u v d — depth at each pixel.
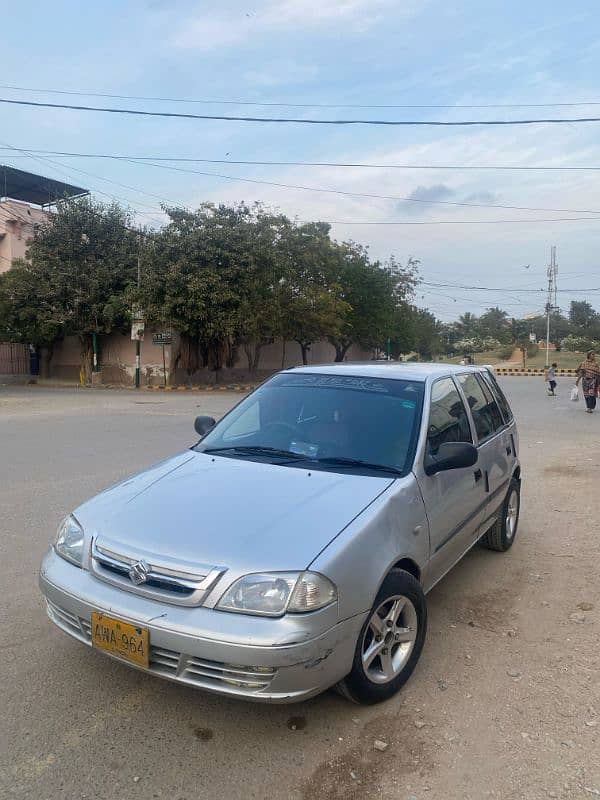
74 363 34.94
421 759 2.89
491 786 2.73
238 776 2.75
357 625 2.98
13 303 29.84
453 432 4.44
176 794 2.64
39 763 2.80
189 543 2.97
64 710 3.18
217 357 32.06
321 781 2.74
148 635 2.81
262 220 28.25
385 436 3.94
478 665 3.74
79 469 8.87
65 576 3.18
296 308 28.86
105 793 2.63
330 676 2.87
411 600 3.42
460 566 5.41
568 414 17.89
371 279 36.00
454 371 4.99
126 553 3.00
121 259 29.84
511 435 5.79
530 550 5.86
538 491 8.20
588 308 97.88
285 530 3.03
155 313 26.58
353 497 3.34
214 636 2.71
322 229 33.91
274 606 2.76
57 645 3.82
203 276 26.44
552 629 4.23
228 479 3.60
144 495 3.48
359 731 3.08
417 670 3.66
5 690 3.34
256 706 3.25
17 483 7.98
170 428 13.41
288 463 3.85
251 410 4.49
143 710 3.19
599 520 6.85
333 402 4.29
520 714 3.25
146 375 31.56
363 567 3.03
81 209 30.12
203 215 27.66
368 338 39.19
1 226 34.84
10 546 5.57
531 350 75.62
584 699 3.39
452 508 4.11
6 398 22.17
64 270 29.45
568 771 2.83
